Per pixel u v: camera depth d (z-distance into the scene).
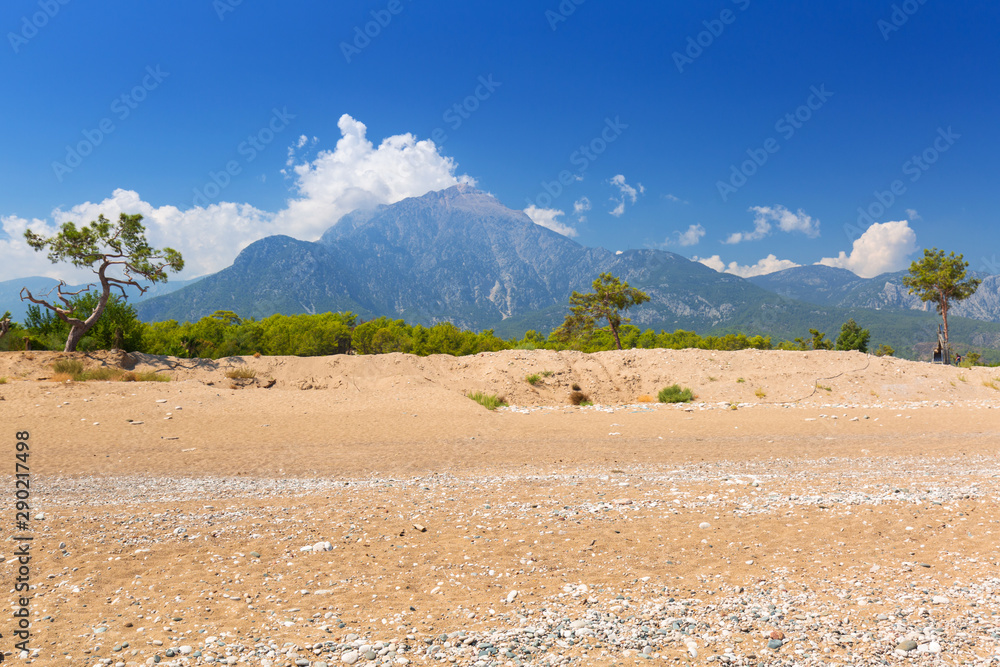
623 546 6.76
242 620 4.81
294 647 4.27
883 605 4.92
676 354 28.58
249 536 7.17
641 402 24.47
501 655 4.12
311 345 36.31
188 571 5.98
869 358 28.05
